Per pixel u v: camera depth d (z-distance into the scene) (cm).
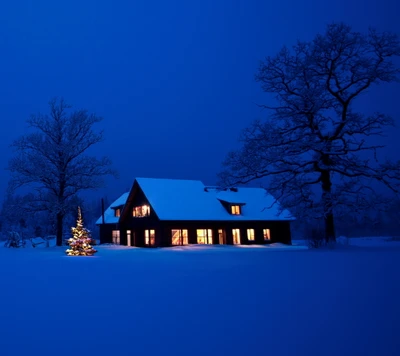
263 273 960
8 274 1063
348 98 2461
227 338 413
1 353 377
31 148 3678
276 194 2559
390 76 2361
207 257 1661
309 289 696
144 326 469
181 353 369
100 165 3816
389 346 375
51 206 3609
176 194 4025
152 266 1262
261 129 2561
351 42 2377
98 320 504
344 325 450
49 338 426
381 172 2322
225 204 4078
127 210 4259
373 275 870
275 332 430
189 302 608
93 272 1095
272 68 2553
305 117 2520
